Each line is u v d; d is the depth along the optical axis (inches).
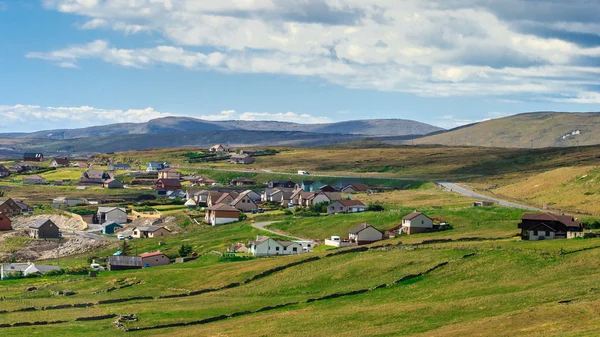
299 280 4827.8
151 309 4352.9
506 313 3363.7
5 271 5940.0
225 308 4291.3
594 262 4212.6
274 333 3528.5
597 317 3038.9
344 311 3865.7
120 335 3762.3
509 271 4303.6
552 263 4323.3
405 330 3346.5
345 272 4808.1
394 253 5162.4
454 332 3137.3
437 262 4709.6
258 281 5012.3
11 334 3784.5
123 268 6176.2
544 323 3056.1
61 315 4271.7
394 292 4247.0
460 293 3993.6
